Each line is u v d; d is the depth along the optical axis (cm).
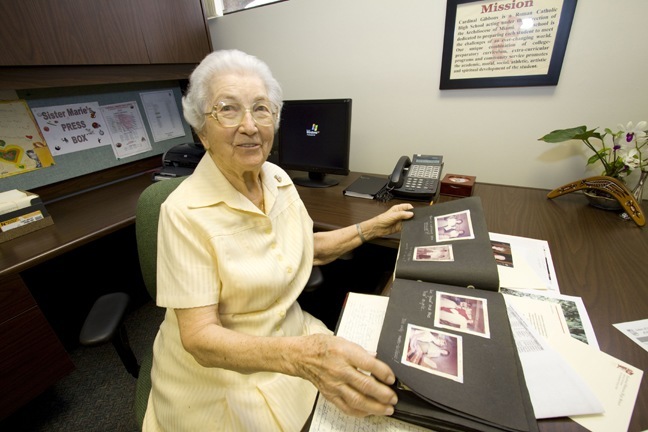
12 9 98
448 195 119
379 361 44
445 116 131
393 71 134
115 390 129
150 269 84
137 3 129
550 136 104
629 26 95
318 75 152
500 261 75
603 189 99
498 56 113
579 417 42
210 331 59
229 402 63
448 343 47
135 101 164
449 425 40
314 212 113
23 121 129
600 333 54
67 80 116
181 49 149
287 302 76
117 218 118
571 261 74
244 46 165
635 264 72
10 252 97
